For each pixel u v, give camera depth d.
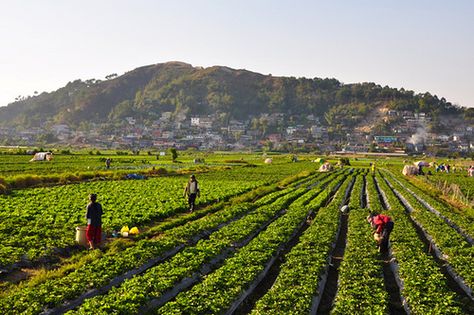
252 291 18.30
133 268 19.36
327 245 23.83
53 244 22.83
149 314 14.41
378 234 25.22
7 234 24.47
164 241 23.69
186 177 76.06
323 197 47.75
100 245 24.22
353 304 14.99
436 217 34.50
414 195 55.53
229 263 19.81
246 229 27.67
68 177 59.69
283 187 62.44
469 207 46.78
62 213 32.22
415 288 16.84
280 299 15.30
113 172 70.44
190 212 37.09
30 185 52.72
